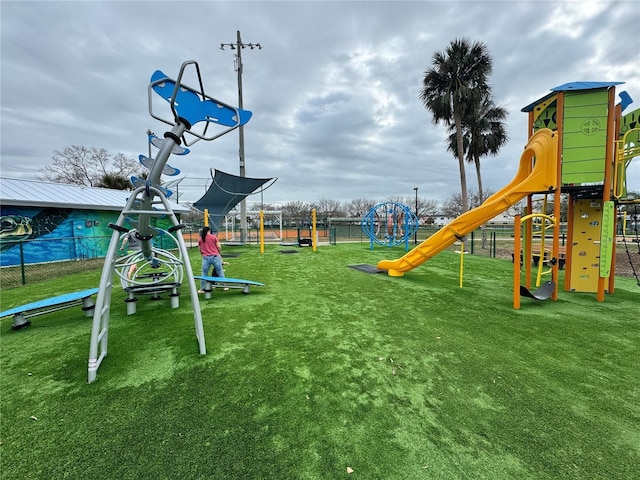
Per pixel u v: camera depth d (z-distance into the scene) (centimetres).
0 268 932
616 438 187
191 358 295
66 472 163
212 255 578
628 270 858
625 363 287
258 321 405
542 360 293
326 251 1405
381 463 169
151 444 183
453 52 1407
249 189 1595
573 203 575
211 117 334
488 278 720
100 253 1270
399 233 1823
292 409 217
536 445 181
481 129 1585
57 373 268
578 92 498
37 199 1059
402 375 264
